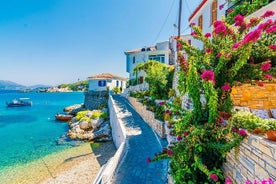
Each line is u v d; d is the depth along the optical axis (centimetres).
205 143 547
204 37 686
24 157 1947
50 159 1867
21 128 3322
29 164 1770
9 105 7050
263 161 356
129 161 1075
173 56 3791
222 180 541
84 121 2917
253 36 507
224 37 664
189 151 573
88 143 2303
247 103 789
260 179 364
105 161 1705
